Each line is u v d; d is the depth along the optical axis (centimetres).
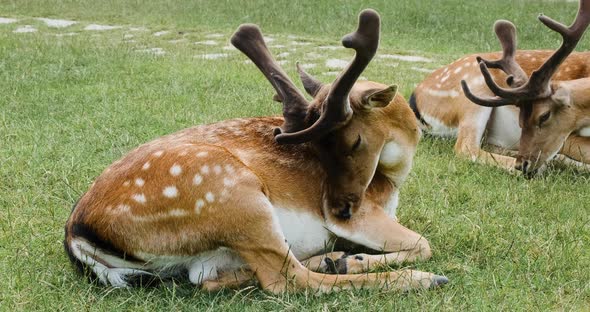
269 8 2439
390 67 1708
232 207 662
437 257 756
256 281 689
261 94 1354
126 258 670
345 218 728
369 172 716
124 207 663
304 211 724
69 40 1866
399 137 747
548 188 957
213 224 663
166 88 1391
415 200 905
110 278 680
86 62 1611
